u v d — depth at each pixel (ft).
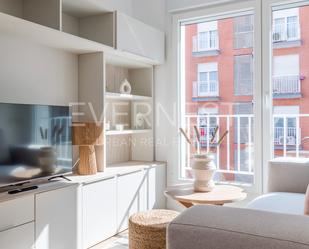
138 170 10.18
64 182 7.86
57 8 7.63
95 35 9.66
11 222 6.22
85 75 9.75
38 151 7.62
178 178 11.52
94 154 9.12
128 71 12.18
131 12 12.19
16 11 7.99
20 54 8.11
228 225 3.39
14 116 7.04
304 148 9.85
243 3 10.25
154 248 6.84
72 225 7.70
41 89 8.69
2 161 6.77
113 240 8.89
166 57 11.75
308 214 4.55
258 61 10.05
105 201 8.83
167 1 11.64
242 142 10.71
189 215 3.69
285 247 3.01
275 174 8.33
